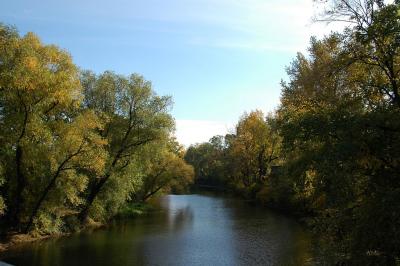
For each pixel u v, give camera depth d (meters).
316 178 18.30
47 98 29.38
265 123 76.50
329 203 16.16
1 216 32.12
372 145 15.47
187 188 105.31
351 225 15.92
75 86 32.16
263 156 77.94
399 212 13.13
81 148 32.00
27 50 28.67
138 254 28.52
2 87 28.11
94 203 41.44
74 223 38.31
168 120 43.12
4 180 28.86
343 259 16.47
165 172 68.25
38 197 32.91
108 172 40.12
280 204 59.38
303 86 27.25
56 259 26.48
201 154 159.62
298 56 31.25
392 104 16.75
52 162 30.64
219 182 129.12
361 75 18.81
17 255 27.25
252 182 82.88
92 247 30.62
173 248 30.64
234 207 62.78
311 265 24.78
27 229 32.34
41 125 29.58
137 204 60.66
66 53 33.12
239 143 80.88
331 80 20.69
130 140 42.62
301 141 17.86
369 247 14.77
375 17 15.80
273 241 33.19
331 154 15.27
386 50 16.61
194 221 46.06
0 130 29.45
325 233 17.89
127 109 41.97
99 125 33.72
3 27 29.33
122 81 42.12
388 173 15.84
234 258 27.41
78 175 34.75
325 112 17.50
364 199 15.78
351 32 17.75
